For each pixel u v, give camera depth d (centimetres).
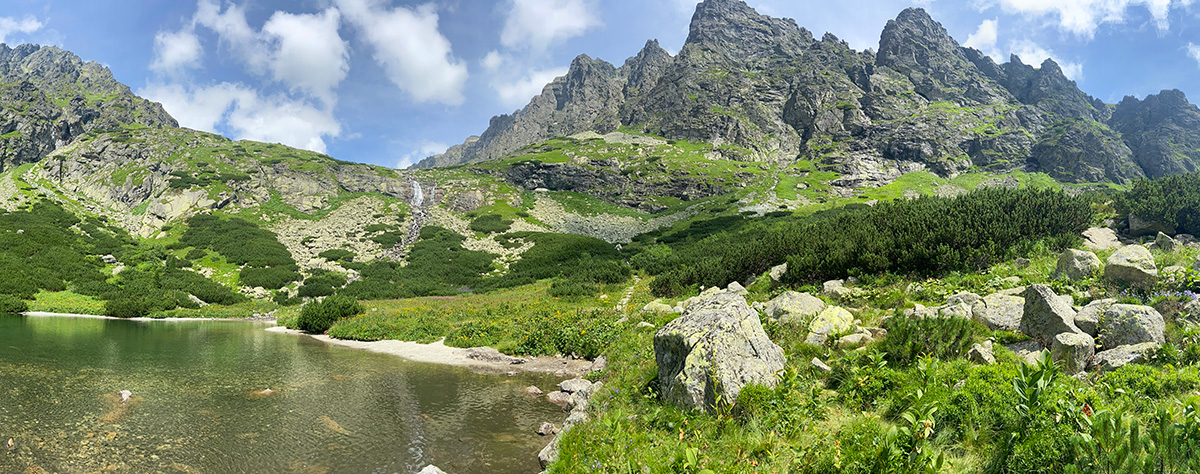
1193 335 910
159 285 4509
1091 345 917
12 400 1179
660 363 1040
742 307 1022
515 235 7519
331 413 1178
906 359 938
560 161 11988
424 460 902
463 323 2716
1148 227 1922
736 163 12512
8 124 8919
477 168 11719
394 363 1852
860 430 643
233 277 5016
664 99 16138
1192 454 483
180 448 927
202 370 1642
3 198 6650
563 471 738
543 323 2312
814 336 1181
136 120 11706
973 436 630
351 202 8469
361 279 5334
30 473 790
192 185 7394
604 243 7244
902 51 15538
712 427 779
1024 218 1942
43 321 3025
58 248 4991
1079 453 514
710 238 6456
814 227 2758
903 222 2156
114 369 1605
